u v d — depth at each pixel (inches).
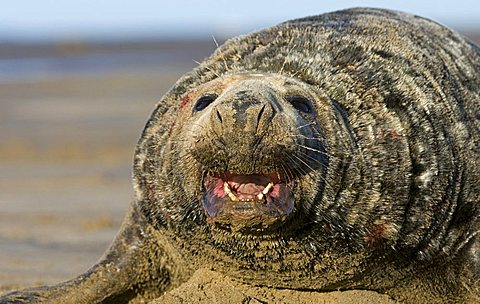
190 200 1035.9
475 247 1148.5
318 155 1011.9
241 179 960.9
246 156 929.5
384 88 1143.0
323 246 1045.8
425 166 1114.1
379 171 1074.7
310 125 1022.4
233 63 1188.5
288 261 1053.8
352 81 1137.4
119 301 1200.8
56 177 2527.1
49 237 1720.0
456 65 1269.7
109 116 3937.0
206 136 937.5
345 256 1066.7
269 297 1117.1
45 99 4790.8
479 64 1314.0
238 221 938.7
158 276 1190.9
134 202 1193.4
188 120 1067.9
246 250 1040.2
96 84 5728.3
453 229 1138.7
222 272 1107.9
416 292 1154.7
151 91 5142.7
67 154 2950.3
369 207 1059.9
